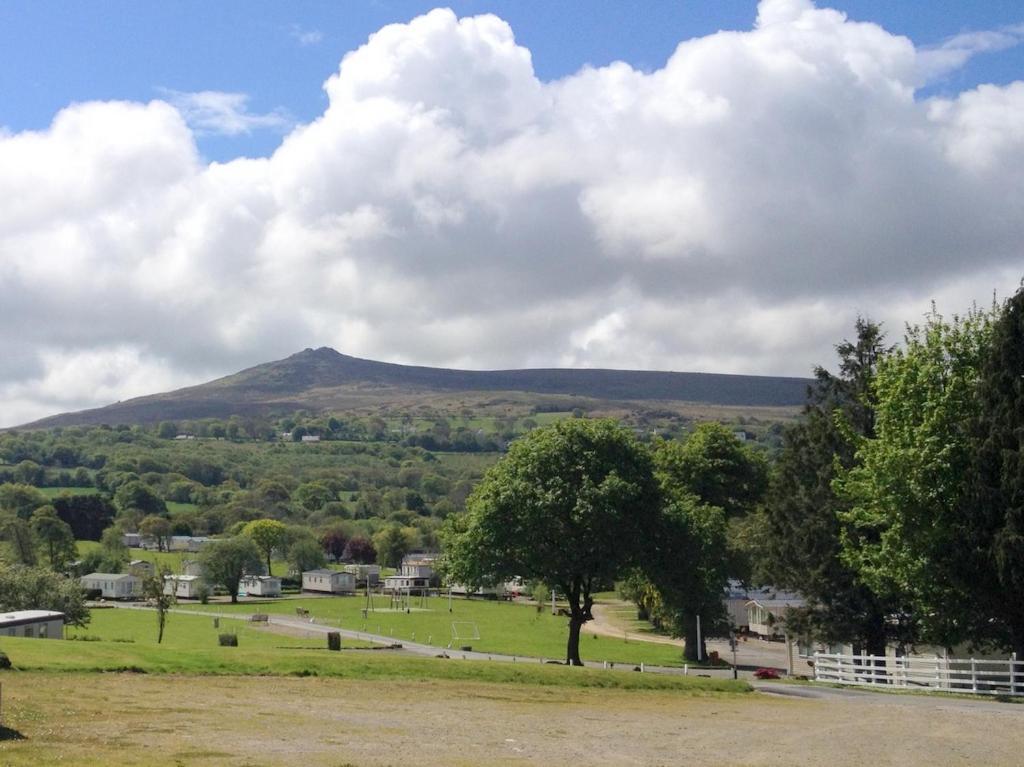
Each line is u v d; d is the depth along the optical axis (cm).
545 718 3194
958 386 4562
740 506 8594
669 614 8381
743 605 11169
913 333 4853
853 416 5581
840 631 5328
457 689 3831
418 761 2277
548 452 5953
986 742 2969
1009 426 4184
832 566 5319
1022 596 4156
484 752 2464
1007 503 4100
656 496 6009
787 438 6050
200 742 2331
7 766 1930
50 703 2734
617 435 6088
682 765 2444
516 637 10644
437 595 18088
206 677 3634
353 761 2219
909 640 5341
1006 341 4312
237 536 17612
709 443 8431
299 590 19300
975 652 4834
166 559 19712
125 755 2111
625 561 5912
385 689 3681
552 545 5875
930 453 4409
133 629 10944
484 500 5975
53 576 9294
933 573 4431
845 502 5334
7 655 3462
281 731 2578
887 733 3112
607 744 2720
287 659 4062
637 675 4578
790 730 3145
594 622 12588
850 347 5734
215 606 15575
